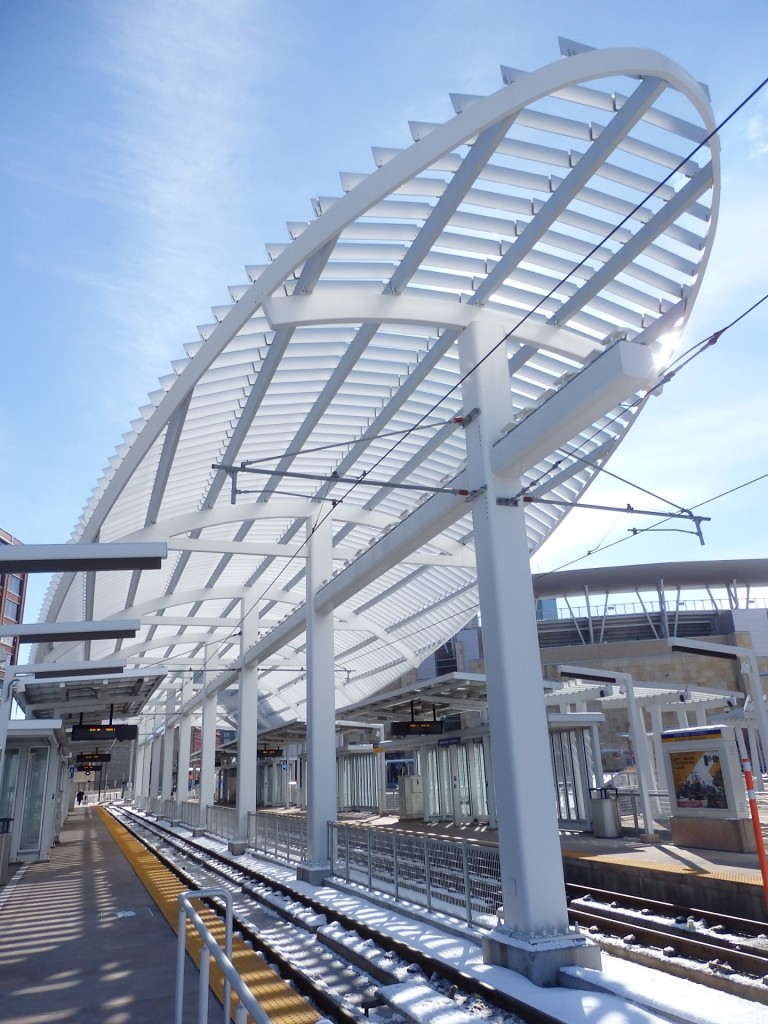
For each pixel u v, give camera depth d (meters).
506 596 8.80
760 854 6.95
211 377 12.28
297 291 9.82
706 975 7.80
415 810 27.55
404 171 7.89
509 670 8.49
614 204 9.08
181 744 36.19
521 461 9.04
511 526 9.19
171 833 30.78
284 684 37.72
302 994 7.48
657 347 10.84
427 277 10.74
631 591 55.97
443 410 14.57
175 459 15.01
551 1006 6.40
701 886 11.23
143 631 29.47
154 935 9.42
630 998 6.65
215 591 23.72
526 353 11.90
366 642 28.67
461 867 9.69
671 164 8.40
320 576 16.38
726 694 23.39
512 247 9.58
